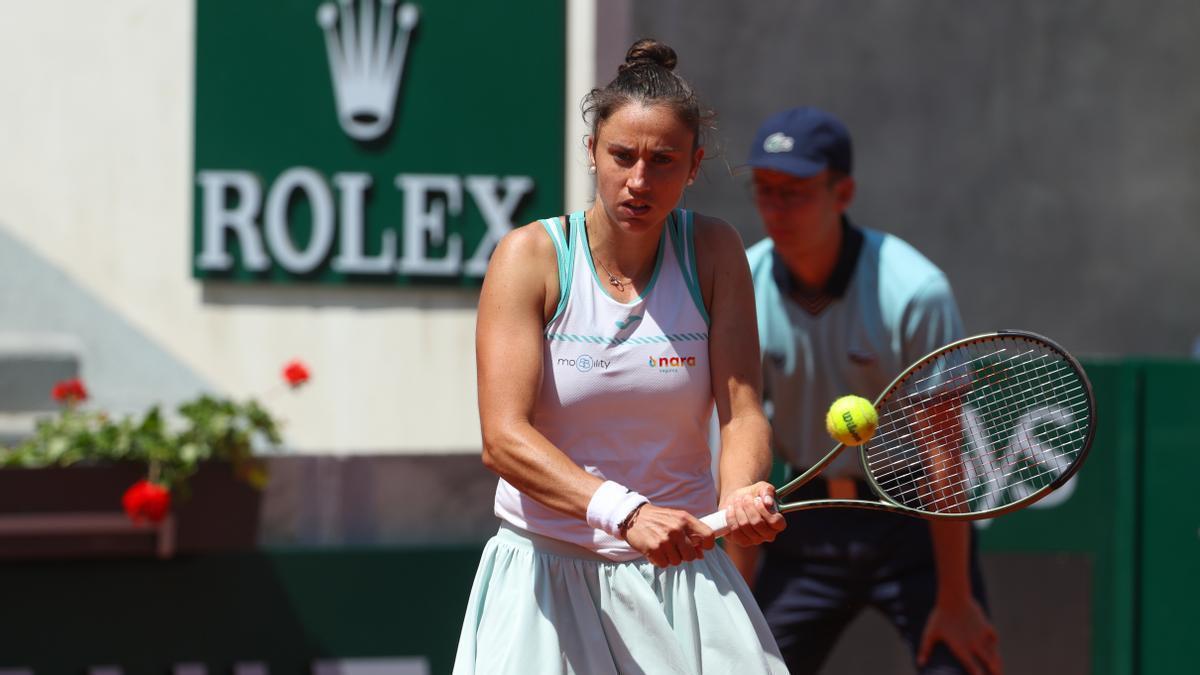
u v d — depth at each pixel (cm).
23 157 1831
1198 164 2231
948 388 1271
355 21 1858
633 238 848
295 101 1855
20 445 1725
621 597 856
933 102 2169
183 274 1866
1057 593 1772
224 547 1684
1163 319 2241
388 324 1891
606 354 848
